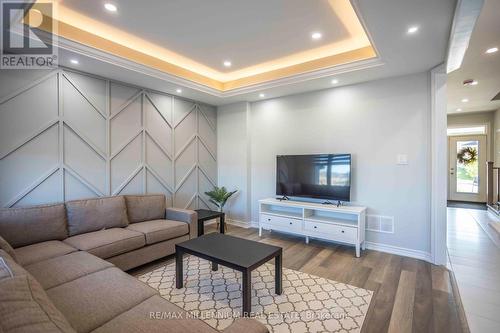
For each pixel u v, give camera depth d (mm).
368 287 2676
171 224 3512
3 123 2764
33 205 2842
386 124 3697
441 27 2344
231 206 5320
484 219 5734
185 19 2654
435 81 3221
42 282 1830
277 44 3260
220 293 2555
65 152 3232
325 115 4230
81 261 2203
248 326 1191
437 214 3230
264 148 4957
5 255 1418
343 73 3502
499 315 2189
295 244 4039
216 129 5520
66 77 3229
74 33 2803
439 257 3225
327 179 4066
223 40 3145
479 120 7402
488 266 3203
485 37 2854
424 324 2078
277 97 4754
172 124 4555
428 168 3410
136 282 1857
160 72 3654
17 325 837
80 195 3375
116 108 3756
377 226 3773
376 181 3779
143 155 4090
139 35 3006
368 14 2158
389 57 2996
